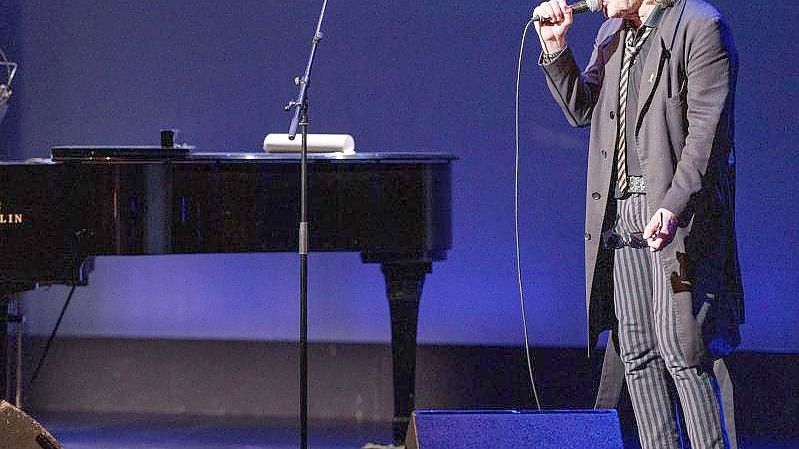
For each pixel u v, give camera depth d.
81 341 14.02
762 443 11.83
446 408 13.14
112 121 13.87
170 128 13.74
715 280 7.09
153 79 13.77
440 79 13.12
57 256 9.80
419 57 13.16
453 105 13.12
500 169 13.05
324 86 13.35
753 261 12.47
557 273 12.97
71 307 14.16
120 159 9.85
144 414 13.70
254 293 13.78
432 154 10.76
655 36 7.20
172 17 13.71
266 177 10.37
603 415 6.29
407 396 11.24
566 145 12.91
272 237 10.40
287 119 13.48
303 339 8.14
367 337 13.52
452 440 6.21
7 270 9.80
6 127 14.05
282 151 10.85
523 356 12.93
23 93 14.01
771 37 12.34
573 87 7.68
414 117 13.18
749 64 12.40
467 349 13.08
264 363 13.62
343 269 13.56
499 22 13.00
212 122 13.65
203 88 13.66
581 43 12.66
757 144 12.41
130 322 14.06
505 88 13.02
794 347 12.41
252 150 13.57
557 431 6.27
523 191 13.02
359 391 13.39
